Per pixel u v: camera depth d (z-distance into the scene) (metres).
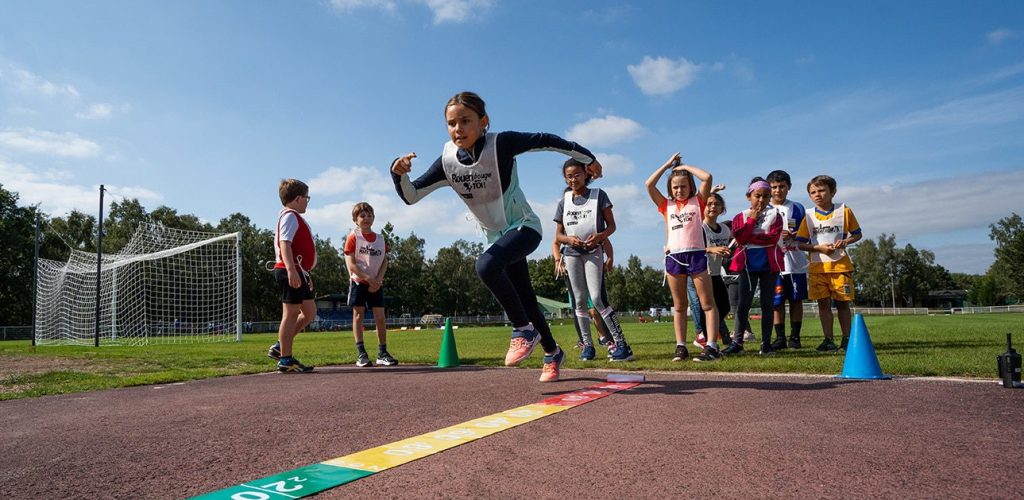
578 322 5.73
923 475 1.51
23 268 43.25
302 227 5.37
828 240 5.76
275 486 1.57
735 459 1.70
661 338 11.32
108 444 2.18
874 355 3.51
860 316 3.63
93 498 1.53
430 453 1.88
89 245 51.66
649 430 2.14
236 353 9.07
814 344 7.62
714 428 2.14
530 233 3.48
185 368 5.98
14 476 1.76
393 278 70.06
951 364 3.87
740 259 5.88
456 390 3.46
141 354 8.76
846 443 1.87
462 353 7.48
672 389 3.20
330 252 64.88
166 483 1.65
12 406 3.32
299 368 5.30
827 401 2.67
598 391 3.18
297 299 5.26
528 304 3.65
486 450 1.91
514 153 3.35
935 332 9.55
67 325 20.36
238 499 1.47
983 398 2.68
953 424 2.13
